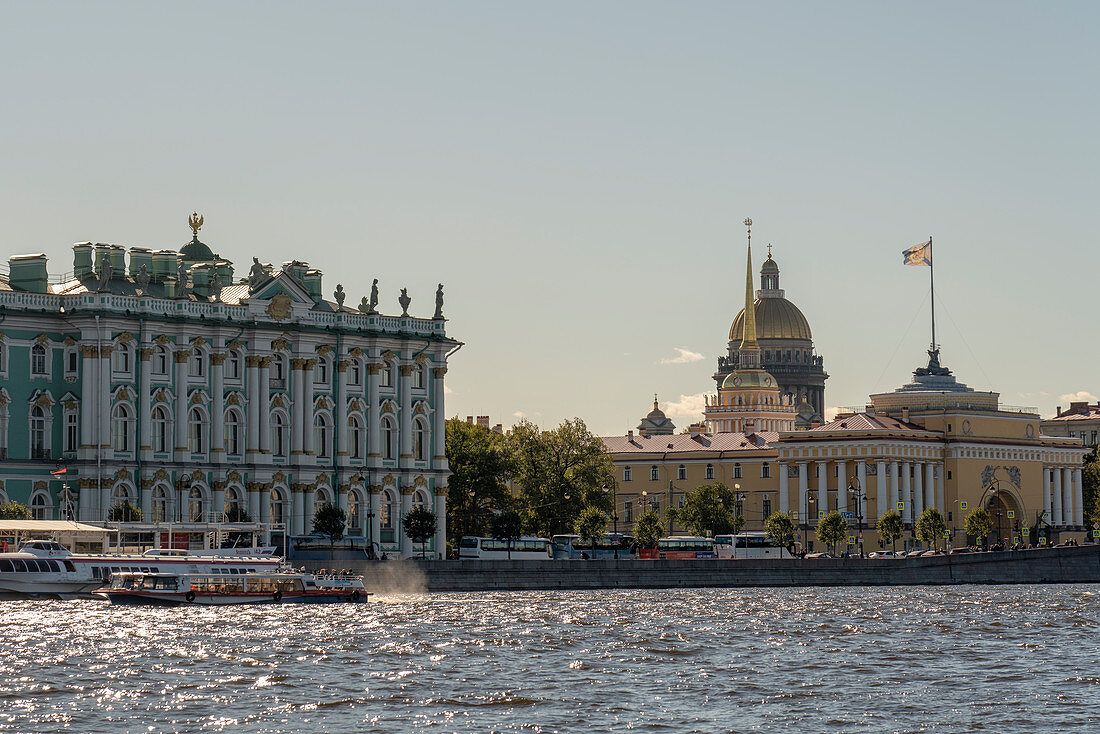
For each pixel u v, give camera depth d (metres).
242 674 100.06
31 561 155.62
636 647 117.50
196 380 189.00
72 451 181.62
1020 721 85.88
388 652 112.00
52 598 155.62
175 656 108.19
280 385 195.38
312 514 196.25
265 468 192.62
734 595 184.25
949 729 83.75
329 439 199.00
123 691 92.94
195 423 188.75
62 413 181.88
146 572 155.38
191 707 88.31
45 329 181.62
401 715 86.44
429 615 143.00
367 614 143.62
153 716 85.62
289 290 196.38
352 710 87.81
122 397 182.75
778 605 165.25
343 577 165.12
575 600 168.25
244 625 130.12
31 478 178.38
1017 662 110.56
